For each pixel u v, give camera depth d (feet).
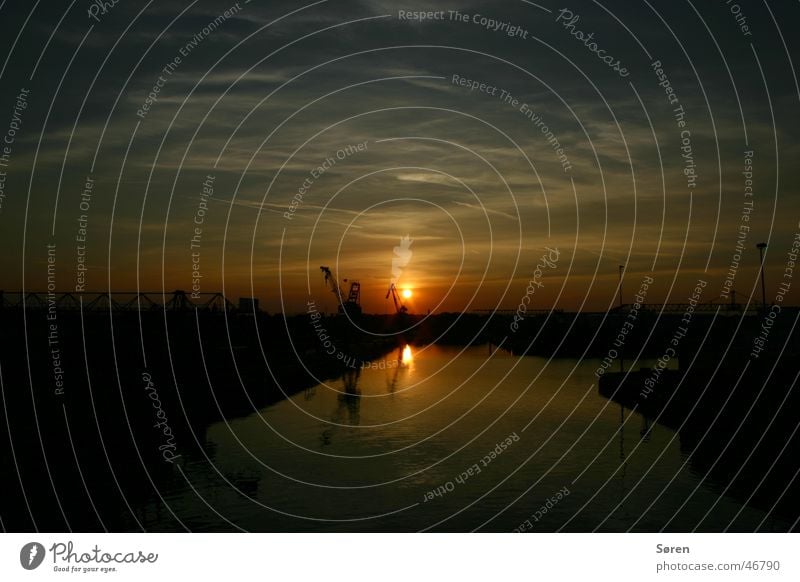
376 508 91.15
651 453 119.65
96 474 102.83
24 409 112.88
